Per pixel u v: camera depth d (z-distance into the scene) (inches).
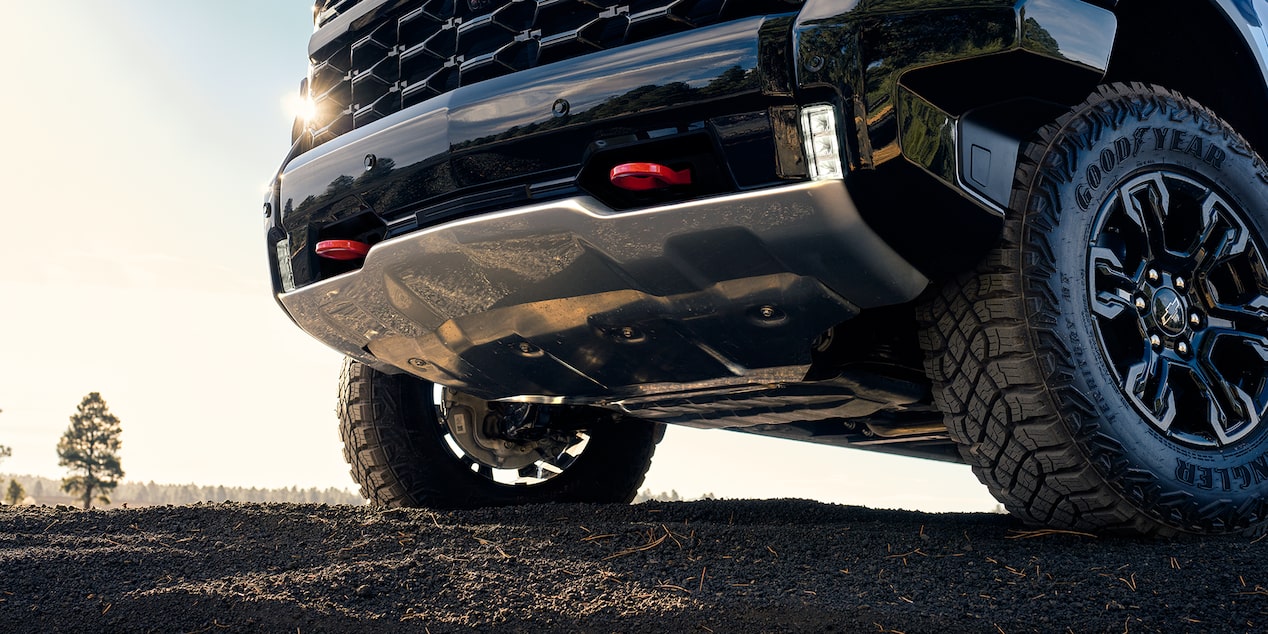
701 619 69.4
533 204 92.2
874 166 80.4
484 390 121.4
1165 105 102.6
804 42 81.7
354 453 138.0
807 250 84.7
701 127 85.4
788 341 95.6
